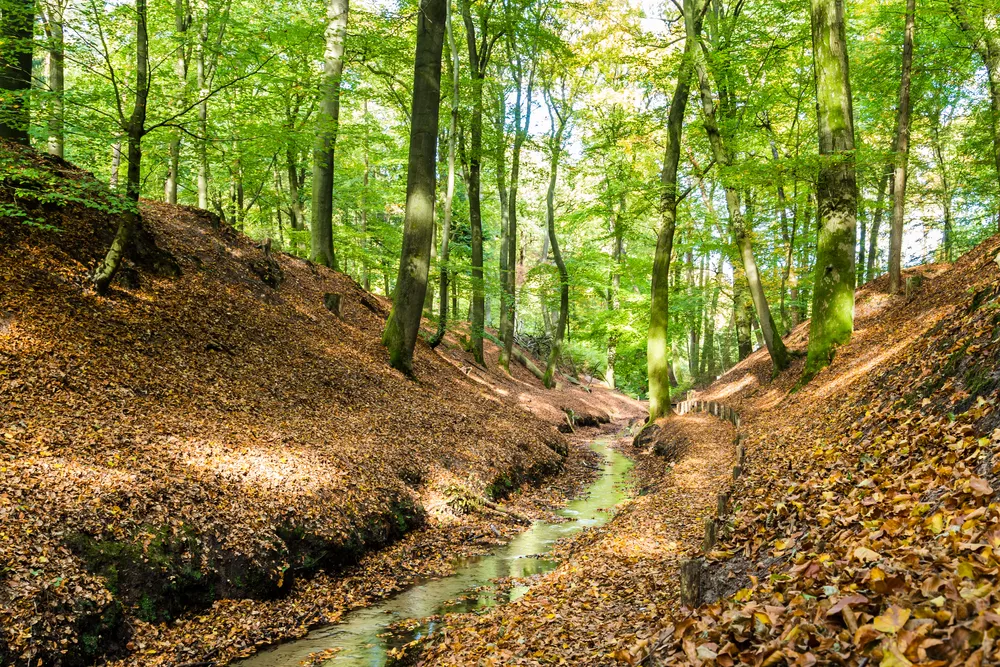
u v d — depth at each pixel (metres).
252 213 28.34
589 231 46.12
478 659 6.23
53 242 12.38
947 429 5.75
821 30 15.56
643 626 5.94
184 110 12.60
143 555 7.44
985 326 7.00
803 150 23.09
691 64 18.95
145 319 12.56
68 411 9.12
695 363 47.91
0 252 11.35
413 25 23.94
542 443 19.36
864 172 19.19
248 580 8.26
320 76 16.89
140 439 9.27
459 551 11.09
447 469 13.69
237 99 14.40
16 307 10.53
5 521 6.79
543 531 12.65
